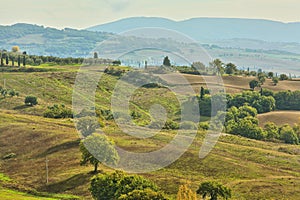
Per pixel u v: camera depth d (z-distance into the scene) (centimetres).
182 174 13850
